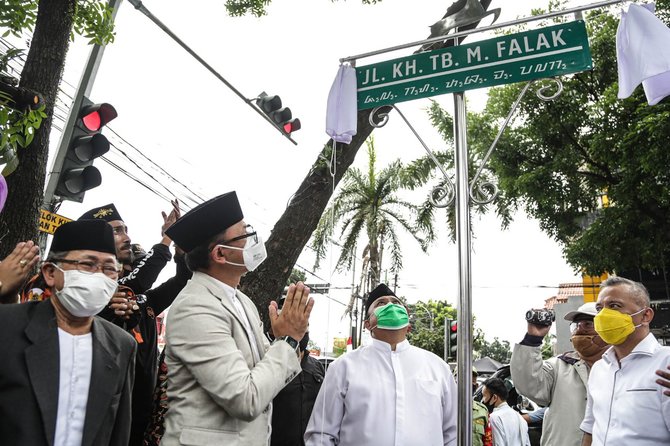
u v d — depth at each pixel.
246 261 2.48
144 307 3.18
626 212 13.04
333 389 3.11
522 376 3.83
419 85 3.13
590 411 3.31
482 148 15.16
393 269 21.73
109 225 2.45
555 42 2.86
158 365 2.99
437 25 3.28
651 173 11.94
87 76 5.75
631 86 2.75
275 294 5.07
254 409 2.09
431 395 3.03
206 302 2.30
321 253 20.02
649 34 2.72
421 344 30.23
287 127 6.82
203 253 2.47
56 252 2.33
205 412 2.16
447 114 16.30
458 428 2.67
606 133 12.84
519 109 14.29
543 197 14.01
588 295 20.80
